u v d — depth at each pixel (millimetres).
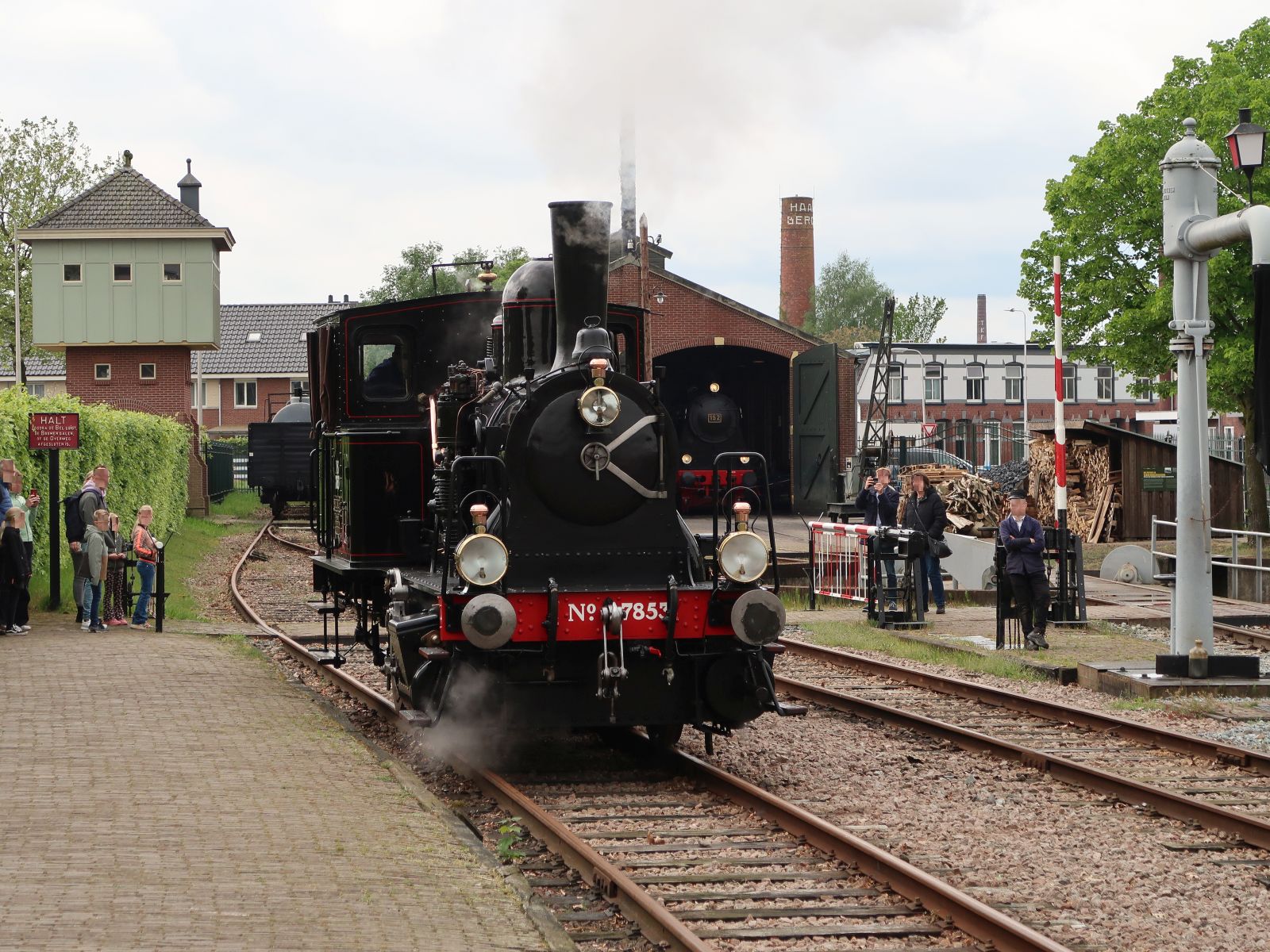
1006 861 7254
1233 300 28531
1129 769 9727
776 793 8844
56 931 5391
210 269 46875
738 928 6141
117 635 15727
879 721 11461
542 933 5754
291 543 32781
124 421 25469
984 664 14539
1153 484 32188
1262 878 7027
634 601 8977
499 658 9016
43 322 46562
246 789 8016
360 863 6570
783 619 8898
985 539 30734
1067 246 30422
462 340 12641
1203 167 12844
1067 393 69000
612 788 8898
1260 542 21250
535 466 9133
